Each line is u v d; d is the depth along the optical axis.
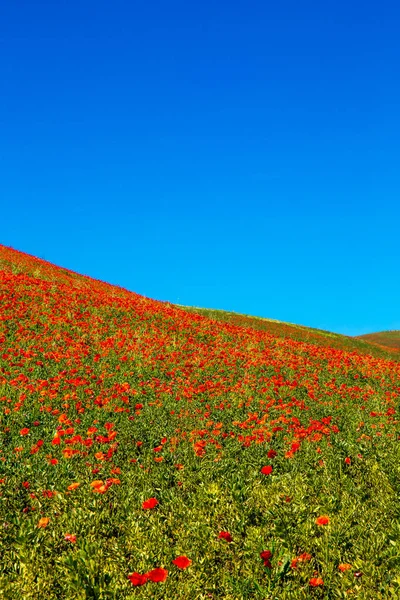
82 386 11.50
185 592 4.32
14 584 4.32
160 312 24.64
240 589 4.34
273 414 10.99
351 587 4.38
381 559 4.75
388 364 20.42
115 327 19.44
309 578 4.52
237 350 19.06
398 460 7.64
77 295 23.56
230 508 5.81
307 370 17.23
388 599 4.12
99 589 4.25
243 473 7.02
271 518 5.59
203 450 7.76
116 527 5.42
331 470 7.09
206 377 14.27
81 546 4.87
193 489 6.52
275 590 4.31
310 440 8.74
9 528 5.25
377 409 12.23
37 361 13.07
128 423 9.47
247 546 4.99
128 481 6.66
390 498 6.12
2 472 6.80
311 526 5.35
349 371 18.30
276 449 8.23
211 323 24.94
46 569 4.60
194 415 10.47
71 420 9.37
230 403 11.71
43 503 5.91
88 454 7.68
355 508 5.77
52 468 6.95
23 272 28.69
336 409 12.07
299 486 6.42
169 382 12.97
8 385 11.08
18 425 8.88
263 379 14.66
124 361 14.55
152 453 7.90
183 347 17.81
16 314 17.61
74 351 14.50
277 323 46.97
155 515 5.69
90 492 6.11
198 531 5.30
